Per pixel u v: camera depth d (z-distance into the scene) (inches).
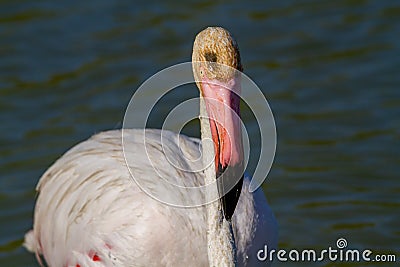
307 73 631.2
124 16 711.1
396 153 541.3
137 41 676.7
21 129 583.5
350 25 689.0
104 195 387.9
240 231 363.9
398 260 448.1
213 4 727.1
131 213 374.9
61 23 701.9
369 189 510.9
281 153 547.5
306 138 561.6
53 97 617.0
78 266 395.5
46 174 428.8
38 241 437.4
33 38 684.1
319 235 471.8
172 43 671.8
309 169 530.9
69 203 404.5
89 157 406.0
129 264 373.7
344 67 638.5
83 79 634.2
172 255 366.9
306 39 674.2
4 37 685.9
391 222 480.4
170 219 366.6
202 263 365.7
